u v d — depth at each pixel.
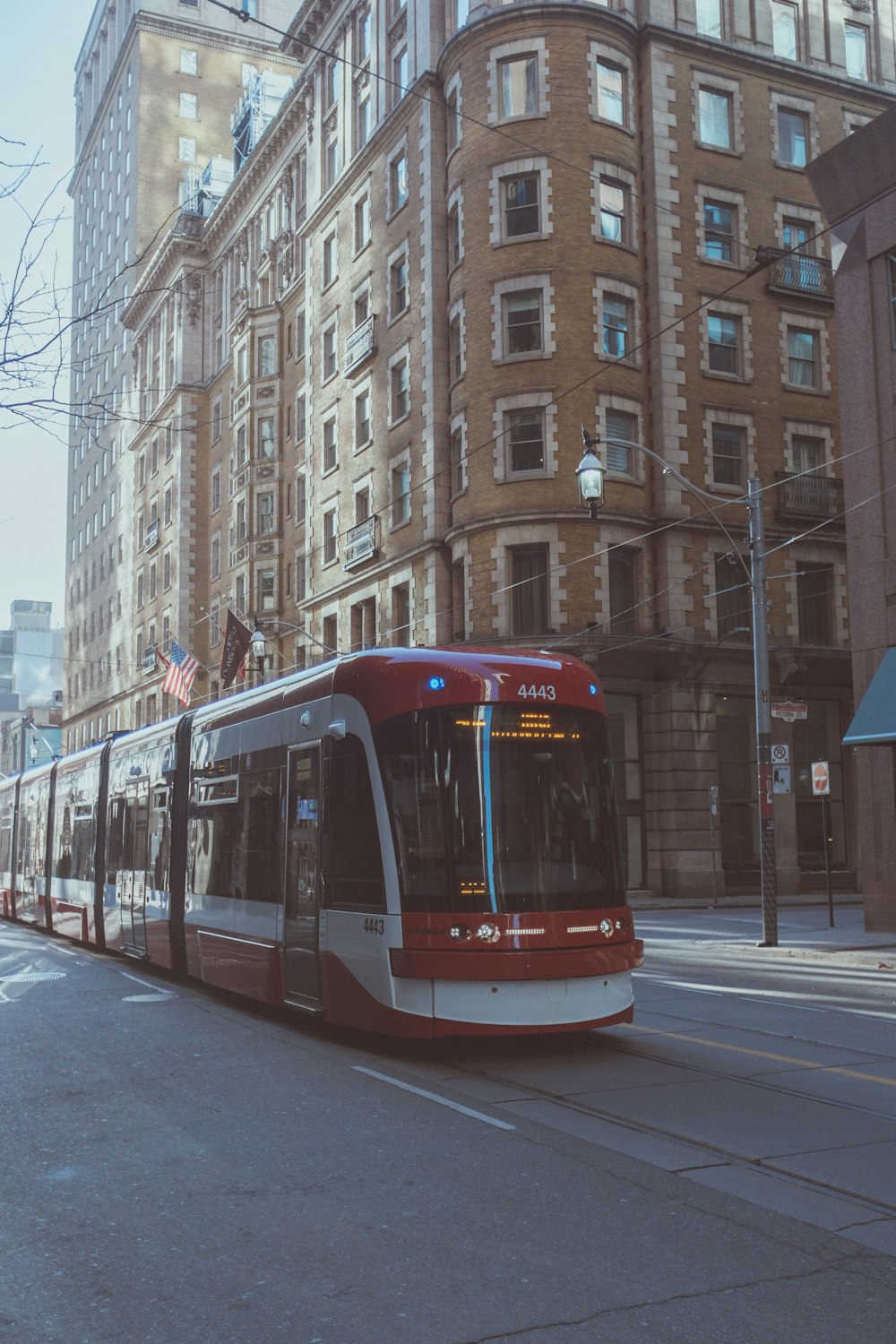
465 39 34.22
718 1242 5.46
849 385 22.45
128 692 66.38
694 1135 7.32
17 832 27.75
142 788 17.50
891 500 21.52
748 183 36.34
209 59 72.81
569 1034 11.16
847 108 38.59
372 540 38.31
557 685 10.55
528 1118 7.88
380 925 9.90
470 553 32.56
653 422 33.84
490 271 33.00
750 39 37.16
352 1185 6.42
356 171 41.19
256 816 12.78
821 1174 6.50
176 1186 6.46
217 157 71.25
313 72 45.62
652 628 32.94
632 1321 4.60
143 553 64.75
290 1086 8.99
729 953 19.36
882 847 21.28
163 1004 13.66
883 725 19.83
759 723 20.94
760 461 35.16
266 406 49.72
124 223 72.31
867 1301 4.79
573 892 9.94
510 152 33.19
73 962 18.56
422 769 10.02
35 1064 10.02
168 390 61.09
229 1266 5.25
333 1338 4.48
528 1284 4.98
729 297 35.38
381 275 39.12
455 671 10.29
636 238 34.16
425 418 35.44
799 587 35.66
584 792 10.37
